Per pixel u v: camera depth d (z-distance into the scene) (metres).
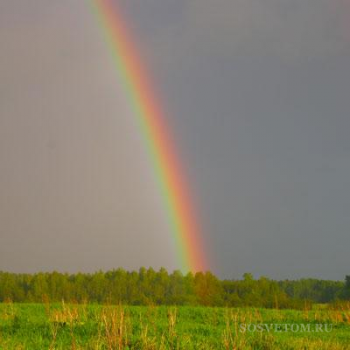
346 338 35.16
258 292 136.12
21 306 45.44
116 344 23.95
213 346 27.45
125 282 151.50
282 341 30.72
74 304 43.66
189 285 145.88
